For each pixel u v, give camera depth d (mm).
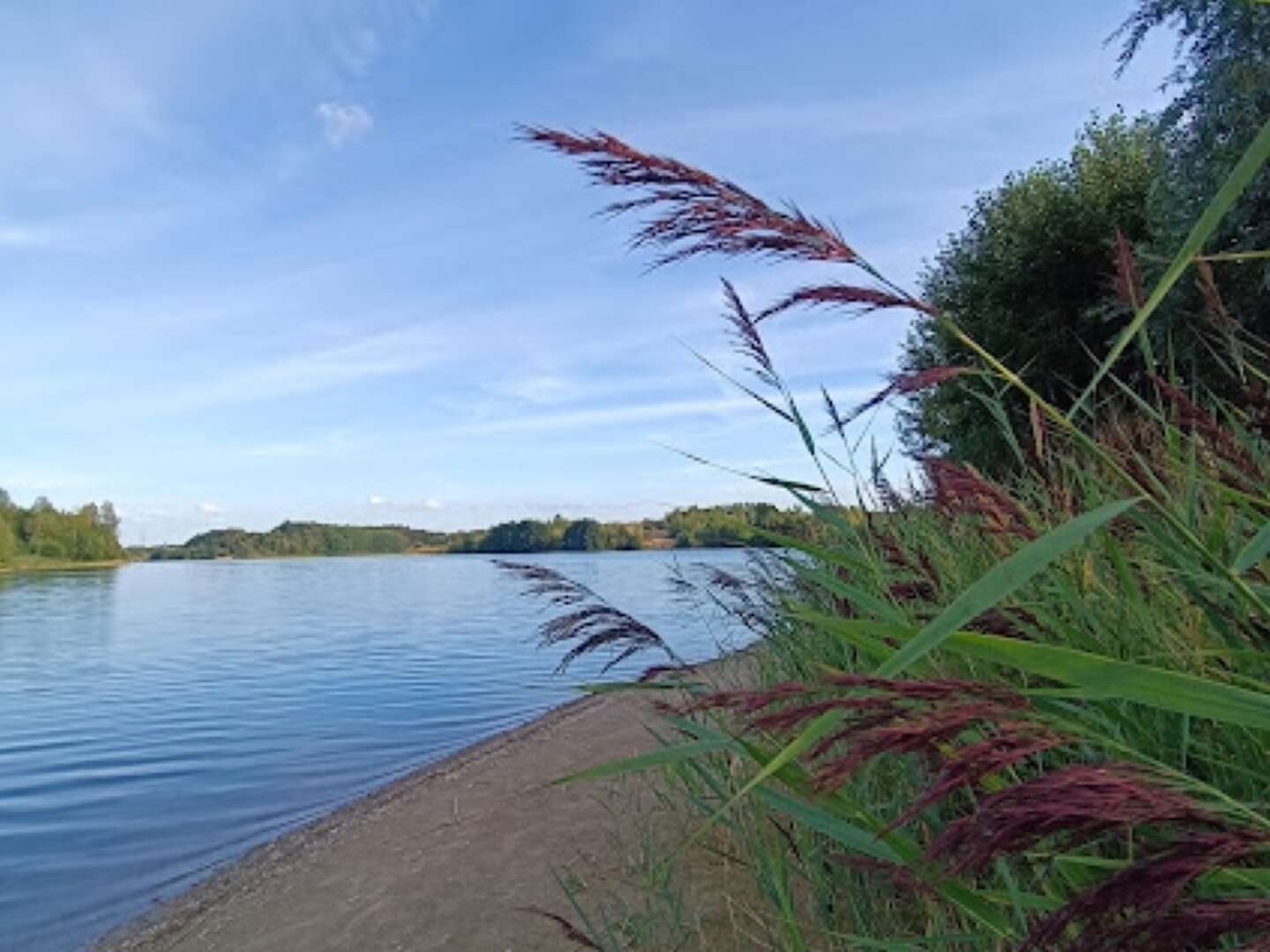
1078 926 1384
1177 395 1767
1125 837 1196
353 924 5211
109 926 6855
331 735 15555
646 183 1355
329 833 8406
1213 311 2023
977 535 2629
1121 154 18125
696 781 3268
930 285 19719
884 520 2719
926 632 934
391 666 25312
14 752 15430
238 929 5820
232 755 14328
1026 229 17547
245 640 36219
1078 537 907
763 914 2900
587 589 3104
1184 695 883
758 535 2834
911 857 1518
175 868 8406
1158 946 836
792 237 1336
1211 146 10562
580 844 5770
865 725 1055
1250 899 833
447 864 6031
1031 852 1378
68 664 29469
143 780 12859
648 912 3270
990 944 1844
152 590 88688
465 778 9547
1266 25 9906
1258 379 1764
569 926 2941
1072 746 1450
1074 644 1711
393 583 99750
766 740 1815
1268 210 9883
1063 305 16828
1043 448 2236
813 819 1635
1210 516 1601
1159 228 11805
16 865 9000
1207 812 837
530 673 22203
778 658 3773
